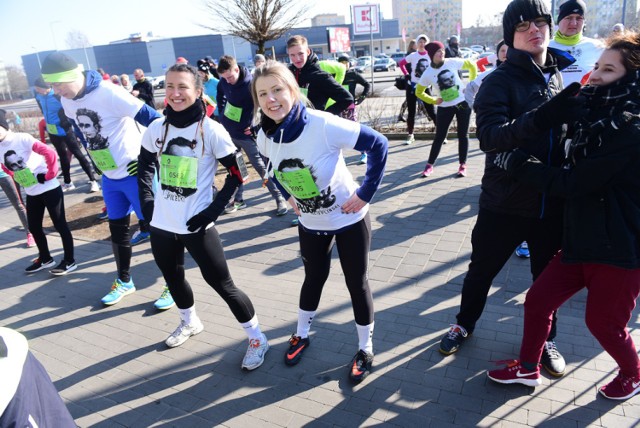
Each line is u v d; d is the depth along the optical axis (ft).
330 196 8.02
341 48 51.31
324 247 8.94
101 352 10.93
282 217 18.88
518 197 7.80
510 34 7.26
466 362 9.29
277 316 11.63
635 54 6.10
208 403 8.93
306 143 7.55
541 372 8.84
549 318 7.73
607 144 6.20
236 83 17.15
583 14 12.39
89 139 11.80
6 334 4.16
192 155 8.95
